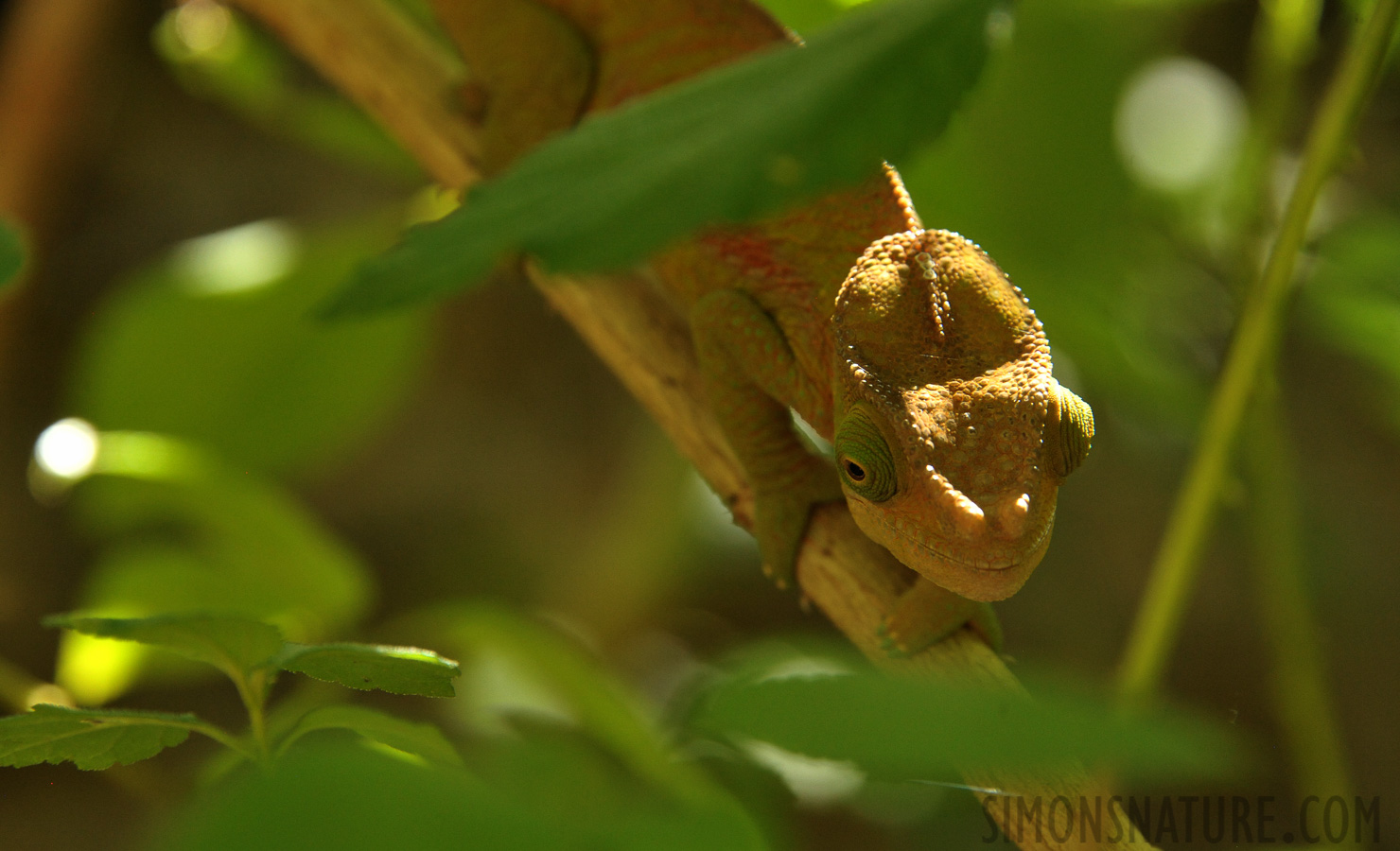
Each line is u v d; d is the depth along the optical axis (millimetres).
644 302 678
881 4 488
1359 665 1332
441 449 1435
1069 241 746
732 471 667
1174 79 855
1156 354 798
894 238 650
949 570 629
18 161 867
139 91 1345
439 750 575
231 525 701
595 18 711
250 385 783
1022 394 633
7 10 1112
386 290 400
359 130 789
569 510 1432
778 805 639
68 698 677
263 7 721
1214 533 1344
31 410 1271
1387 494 1396
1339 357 1450
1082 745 276
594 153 437
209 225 1341
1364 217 714
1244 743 279
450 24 721
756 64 468
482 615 675
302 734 574
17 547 1204
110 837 1116
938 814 979
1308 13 732
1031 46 735
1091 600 1384
